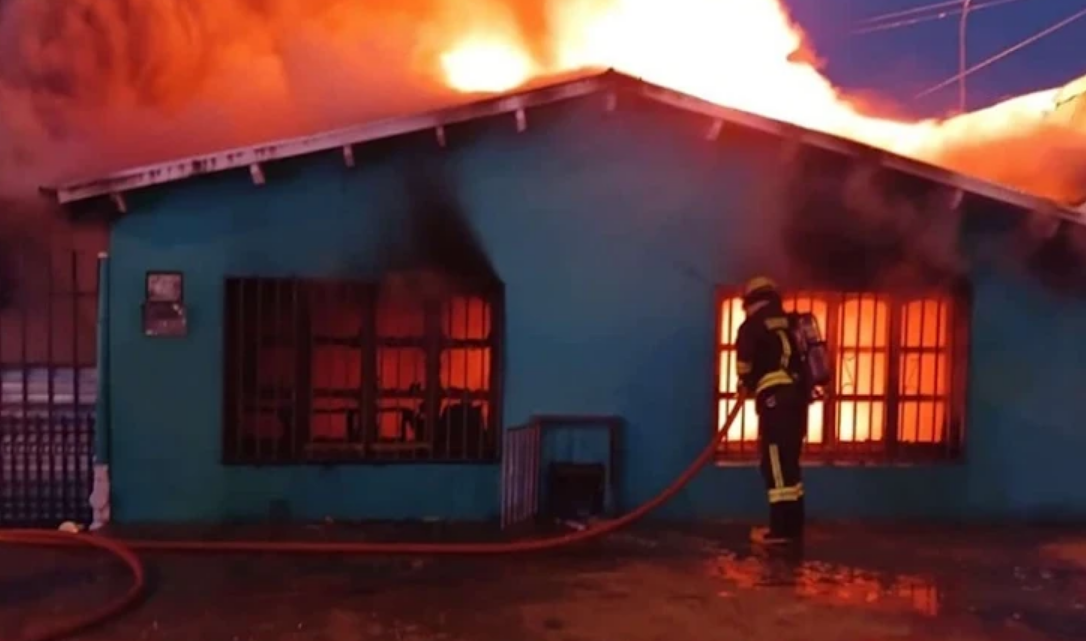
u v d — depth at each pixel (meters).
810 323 7.91
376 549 7.34
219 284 8.25
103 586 6.45
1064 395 9.02
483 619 5.84
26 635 5.41
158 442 8.23
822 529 8.48
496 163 8.48
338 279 8.38
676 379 8.69
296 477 8.34
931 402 9.06
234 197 8.26
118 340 8.19
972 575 7.09
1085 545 8.10
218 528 8.09
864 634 5.71
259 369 8.38
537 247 8.55
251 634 5.52
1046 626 5.93
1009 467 9.00
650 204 8.62
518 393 8.55
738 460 8.84
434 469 8.48
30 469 8.86
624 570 7.00
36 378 9.12
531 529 8.20
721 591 6.52
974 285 8.90
